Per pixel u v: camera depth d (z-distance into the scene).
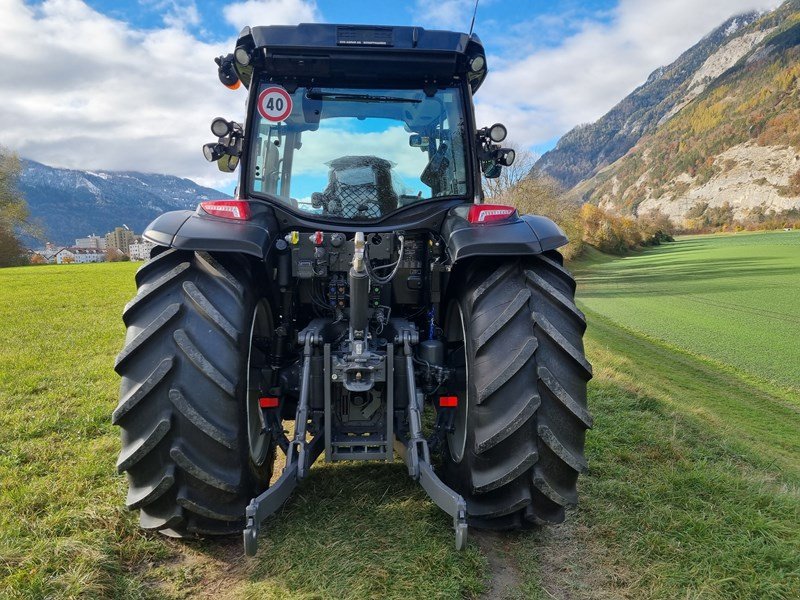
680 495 3.05
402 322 2.96
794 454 6.83
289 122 3.00
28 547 2.31
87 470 3.14
